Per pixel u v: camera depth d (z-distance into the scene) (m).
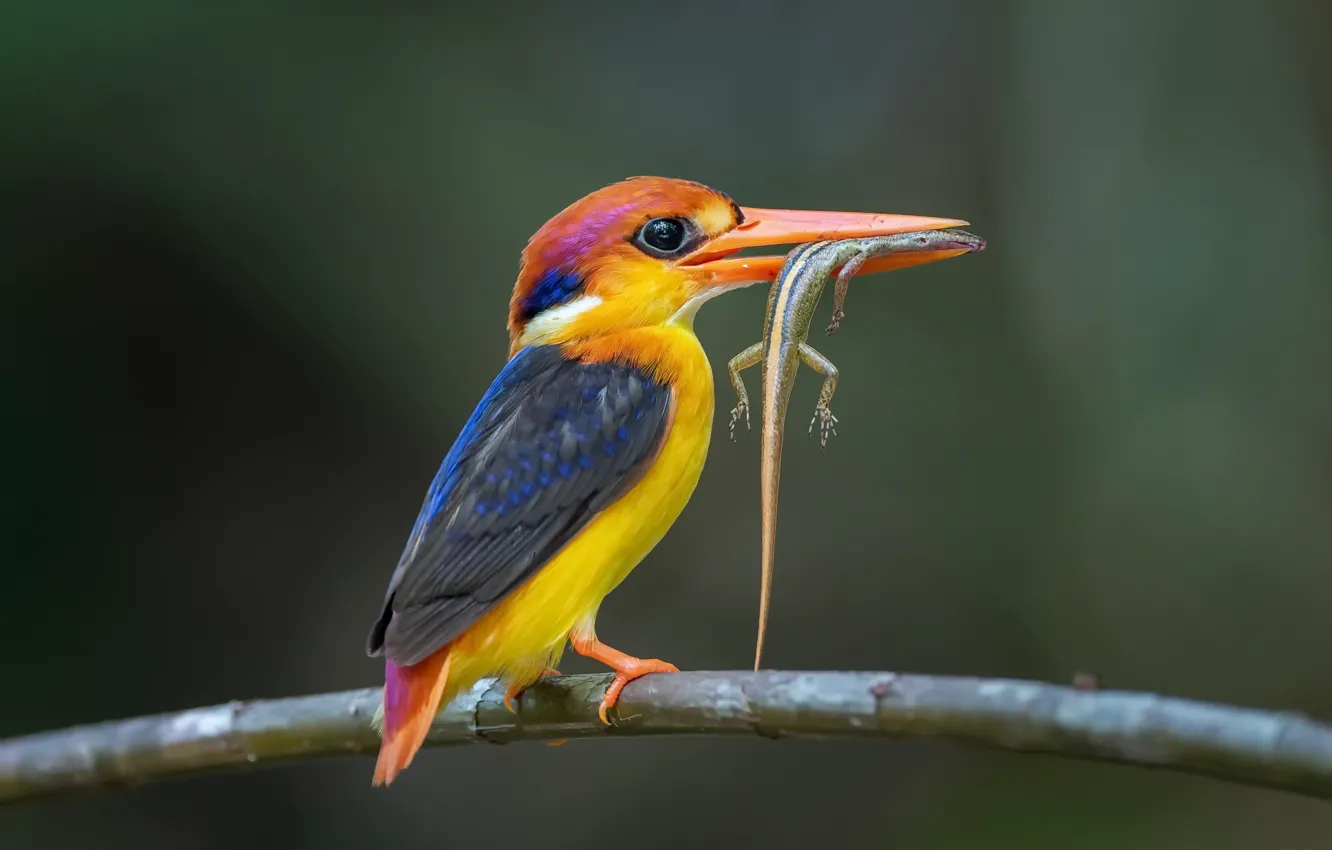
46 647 11.26
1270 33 12.23
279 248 11.60
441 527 5.36
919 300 12.13
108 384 11.59
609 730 4.83
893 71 13.17
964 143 13.04
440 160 11.81
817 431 11.68
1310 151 12.05
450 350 11.62
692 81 12.95
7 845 10.62
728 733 4.38
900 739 3.81
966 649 11.45
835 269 5.44
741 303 11.55
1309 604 10.99
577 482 5.43
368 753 5.10
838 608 11.53
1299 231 11.91
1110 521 11.45
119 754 5.27
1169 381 11.73
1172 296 11.92
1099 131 12.60
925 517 11.57
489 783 11.34
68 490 11.45
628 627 11.46
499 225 11.75
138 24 11.30
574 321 6.04
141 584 11.60
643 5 12.98
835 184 12.80
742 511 11.57
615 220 6.00
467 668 5.12
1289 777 3.17
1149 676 11.11
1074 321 12.12
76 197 11.31
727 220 6.02
